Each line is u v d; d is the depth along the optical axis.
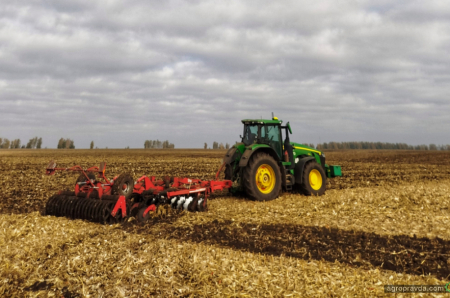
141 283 3.54
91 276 3.74
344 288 3.36
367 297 3.18
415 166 21.50
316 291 3.30
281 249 4.64
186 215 6.72
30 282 3.63
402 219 6.34
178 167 18.66
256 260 4.11
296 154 9.57
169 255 4.31
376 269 3.82
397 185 11.84
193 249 4.54
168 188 7.08
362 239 5.10
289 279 3.57
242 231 5.59
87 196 6.43
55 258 4.29
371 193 9.46
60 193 6.97
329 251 4.55
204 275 3.68
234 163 8.87
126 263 4.06
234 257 4.22
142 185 6.99
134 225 5.93
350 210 7.16
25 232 5.43
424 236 5.24
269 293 3.27
